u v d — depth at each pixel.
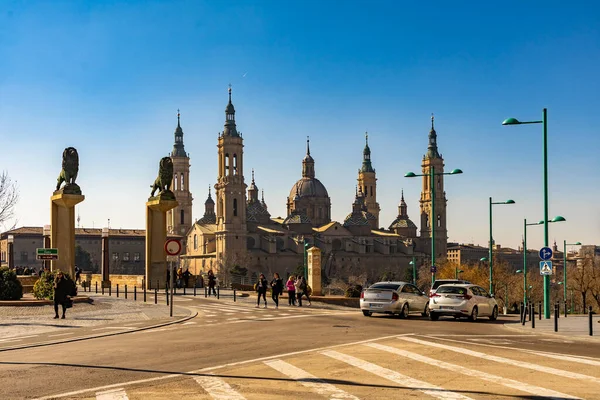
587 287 100.25
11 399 12.77
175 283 60.22
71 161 52.34
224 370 15.95
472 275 114.06
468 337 23.55
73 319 31.86
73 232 52.81
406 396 12.79
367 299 33.62
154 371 15.91
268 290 61.44
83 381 14.66
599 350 20.03
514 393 13.06
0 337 24.44
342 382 14.30
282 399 12.57
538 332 26.12
